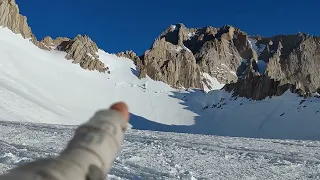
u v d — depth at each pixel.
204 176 13.91
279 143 30.70
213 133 100.62
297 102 100.06
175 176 13.23
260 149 24.47
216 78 163.75
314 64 147.00
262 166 17.34
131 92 123.00
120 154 17.34
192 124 107.38
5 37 116.31
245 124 100.38
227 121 104.69
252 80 116.44
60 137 23.47
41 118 73.75
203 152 21.03
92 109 104.88
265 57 180.50
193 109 116.44
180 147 22.83
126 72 134.00
